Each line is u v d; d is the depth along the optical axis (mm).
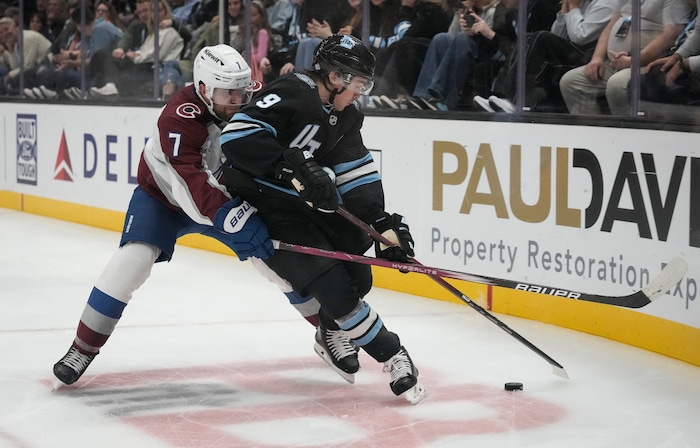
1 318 8703
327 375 6895
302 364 7184
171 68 13305
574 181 8219
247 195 6051
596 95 8141
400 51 10055
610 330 7984
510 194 8836
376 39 10336
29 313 8914
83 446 5438
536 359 7363
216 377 6844
